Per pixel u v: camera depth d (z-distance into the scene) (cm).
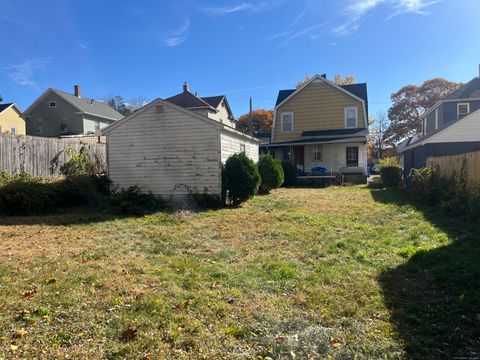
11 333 329
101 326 343
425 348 309
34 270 511
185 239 727
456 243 640
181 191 1287
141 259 575
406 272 500
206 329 340
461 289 434
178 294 418
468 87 2402
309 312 380
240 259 577
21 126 3791
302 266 536
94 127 3997
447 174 1177
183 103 3056
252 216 1002
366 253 593
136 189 1254
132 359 292
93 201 1244
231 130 1382
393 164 2062
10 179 1120
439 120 2430
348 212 1048
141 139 1317
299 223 881
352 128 2486
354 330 340
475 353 302
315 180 2225
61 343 314
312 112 2555
